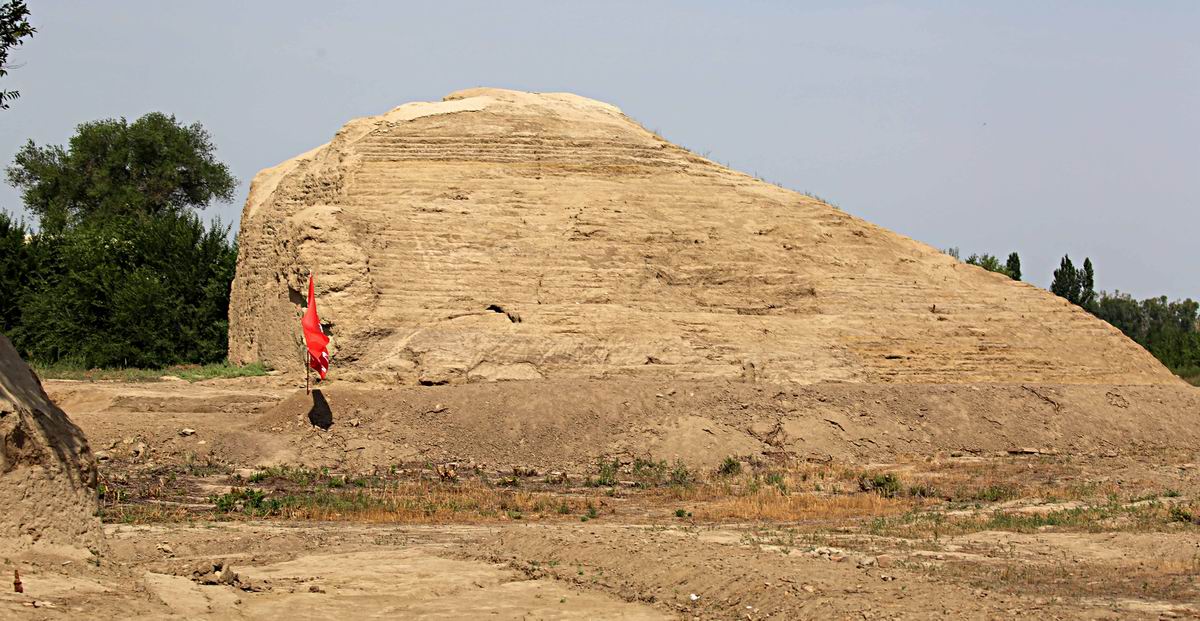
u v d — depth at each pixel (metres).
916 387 36.97
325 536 21.03
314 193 40.41
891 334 40.41
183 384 34.38
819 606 14.72
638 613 15.58
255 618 14.80
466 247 38.62
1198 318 122.88
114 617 12.97
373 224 38.34
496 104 44.44
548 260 38.91
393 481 27.83
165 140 66.81
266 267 39.69
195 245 46.12
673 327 37.97
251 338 39.59
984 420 36.00
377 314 36.19
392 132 41.97
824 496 27.28
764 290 40.44
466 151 41.97
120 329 43.38
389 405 31.69
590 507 24.80
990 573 17.83
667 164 43.97
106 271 44.25
